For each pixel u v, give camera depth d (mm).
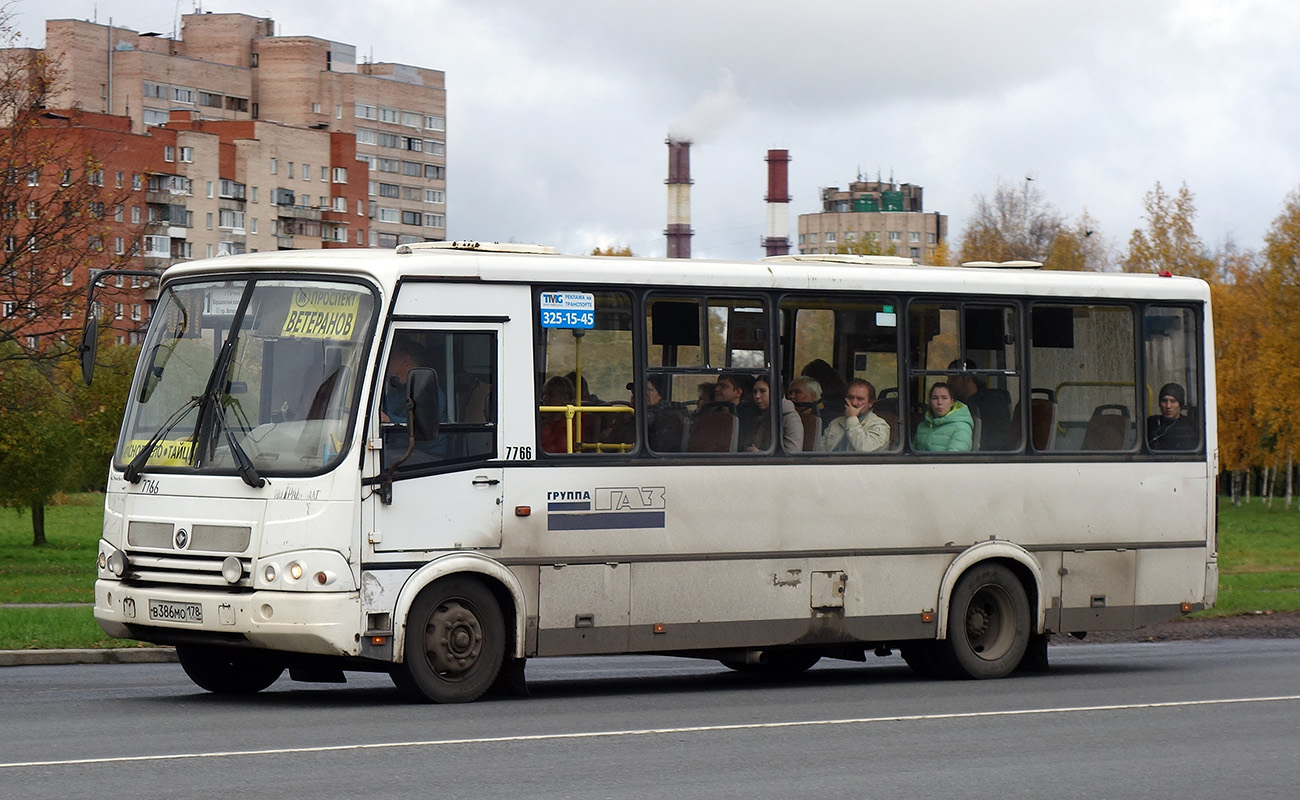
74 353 37094
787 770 9766
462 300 12953
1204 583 16734
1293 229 70438
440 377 12820
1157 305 16656
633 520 13625
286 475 12281
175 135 138125
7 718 11695
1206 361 16875
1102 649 20766
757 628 14258
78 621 19609
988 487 15523
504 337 13133
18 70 38750
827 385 14797
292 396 12531
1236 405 80875
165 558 12648
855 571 14773
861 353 15000
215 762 9578
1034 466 15805
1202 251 80750
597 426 13547
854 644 15781
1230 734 11719
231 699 13250
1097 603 16156
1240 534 63625
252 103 164625
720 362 14219
